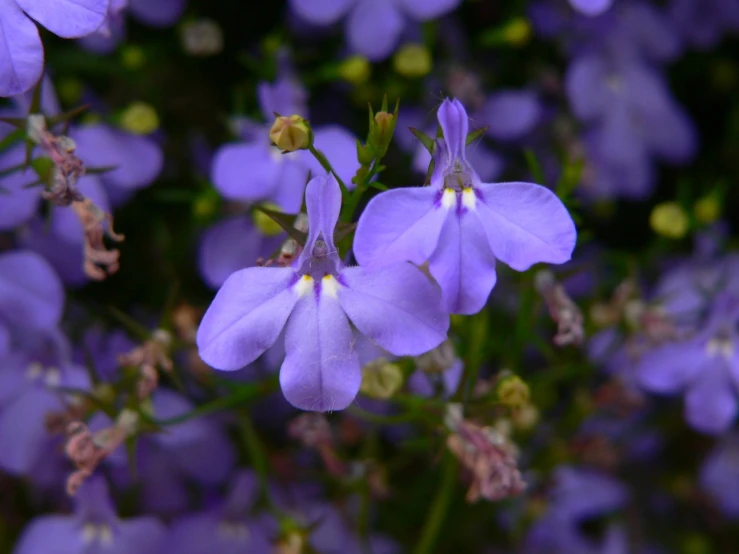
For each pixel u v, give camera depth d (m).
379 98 0.20
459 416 0.16
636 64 0.21
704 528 0.22
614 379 0.19
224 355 0.14
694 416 0.19
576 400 0.19
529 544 0.20
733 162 0.22
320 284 0.14
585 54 0.20
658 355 0.19
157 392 0.18
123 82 0.20
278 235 0.17
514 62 0.21
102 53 0.19
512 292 0.19
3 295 0.17
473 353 0.16
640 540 0.21
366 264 0.13
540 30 0.20
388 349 0.14
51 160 0.16
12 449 0.17
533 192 0.14
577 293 0.20
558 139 0.21
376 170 0.14
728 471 0.21
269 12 0.20
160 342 0.16
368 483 0.18
